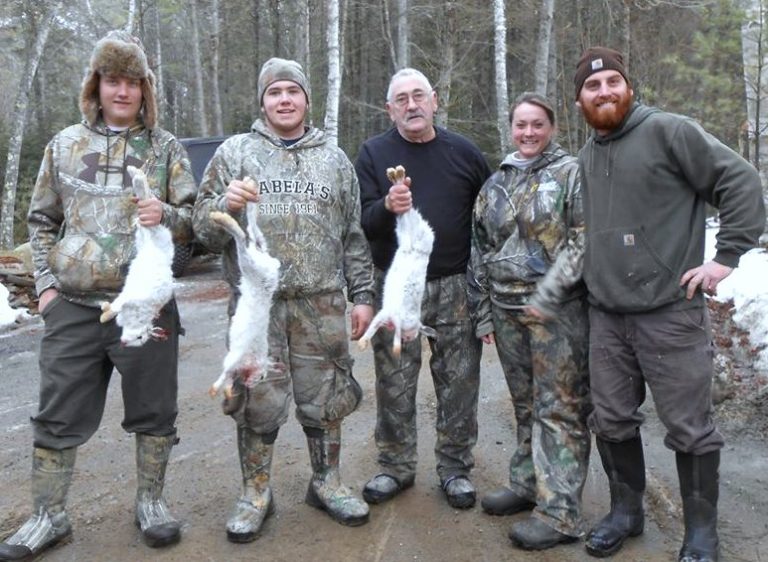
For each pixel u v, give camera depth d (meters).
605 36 18.23
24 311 8.16
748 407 4.62
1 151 18.53
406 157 3.33
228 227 2.71
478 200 3.27
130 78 2.95
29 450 4.30
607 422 2.96
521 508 3.37
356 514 3.26
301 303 3.12
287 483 3.75
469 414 3.50
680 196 2.77
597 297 2.89
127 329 2.76
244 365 2.86
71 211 2.94
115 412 4.91
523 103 3.07
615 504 3.07
